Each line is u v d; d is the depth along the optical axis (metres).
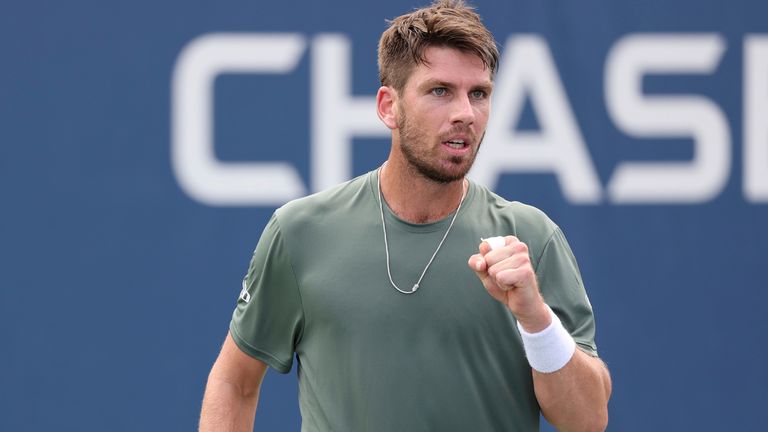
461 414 8.52
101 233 15.77
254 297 9.19
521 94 15.88
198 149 15.84
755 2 16.02
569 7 15.93
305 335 9.02
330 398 8.77
